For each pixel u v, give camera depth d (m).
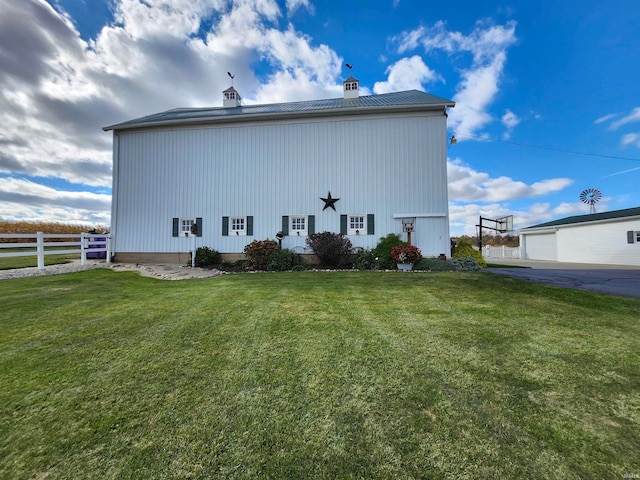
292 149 11.12
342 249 9.88
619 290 5.32
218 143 11.49
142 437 1.57
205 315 3.75
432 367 2.32
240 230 11.26
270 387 2.05
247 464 1.38
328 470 1.35
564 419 1.69
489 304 4.32
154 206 11.69
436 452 1.44
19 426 1.66
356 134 10.82
